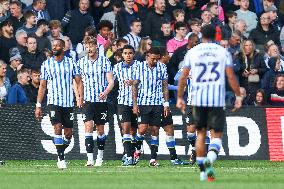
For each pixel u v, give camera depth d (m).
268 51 68.25
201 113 38.03
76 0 73.19
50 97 50.88
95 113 53.81
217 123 37.78
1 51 67.31
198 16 72.88
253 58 66.00
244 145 59.12
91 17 71.00
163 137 59.22
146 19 70.31
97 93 53.50
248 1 74.38
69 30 70.44
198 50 38.00
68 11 70.31
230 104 65.00
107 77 53.62
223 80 37.94
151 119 55.06
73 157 59.31
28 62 65.38
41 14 70.81
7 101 62.53
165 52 57.44
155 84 55.00
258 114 59.19
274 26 73.19
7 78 63.69
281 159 58.88
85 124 53.72
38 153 59.72
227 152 59.09
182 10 70.31
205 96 37.69
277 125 59.09
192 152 56.22
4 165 54.34
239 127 59.22
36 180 39.38
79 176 42.28
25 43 66.25
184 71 38.12
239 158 59.03
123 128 55.28
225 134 59.19
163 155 59.22
